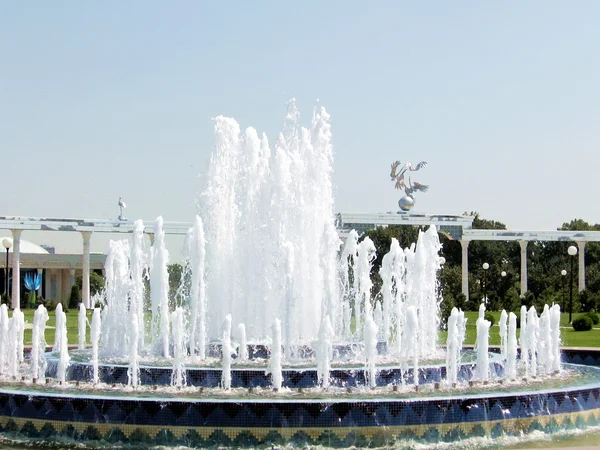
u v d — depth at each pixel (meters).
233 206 23.34
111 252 22.28
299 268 23.00
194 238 20.72
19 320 22.09
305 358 19.81
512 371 19.00
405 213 59.28
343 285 25.42
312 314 23.00
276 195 23.16
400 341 22.59
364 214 58.62
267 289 22.77
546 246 79.81
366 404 13.79
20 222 50.50
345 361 19.33
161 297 21.06
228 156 23.64
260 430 13.65
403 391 16.14
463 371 18.42
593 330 37.78
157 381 17.27
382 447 13.74
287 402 13.70
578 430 15.12
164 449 13.62
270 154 23.55
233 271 23.02
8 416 14.63
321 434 13.68
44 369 19.14
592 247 77.94
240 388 16.53
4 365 20.16
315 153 23.92
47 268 71.50
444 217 59.50
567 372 20.00
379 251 67.38
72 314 50.56
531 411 14.72
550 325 20.95
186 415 13.73
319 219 23.59
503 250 77.81
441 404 14.06
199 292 20.53
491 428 14.34
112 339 21.97
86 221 52.00
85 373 17.91
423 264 23.00
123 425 13.90
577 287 62.81
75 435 14.12
